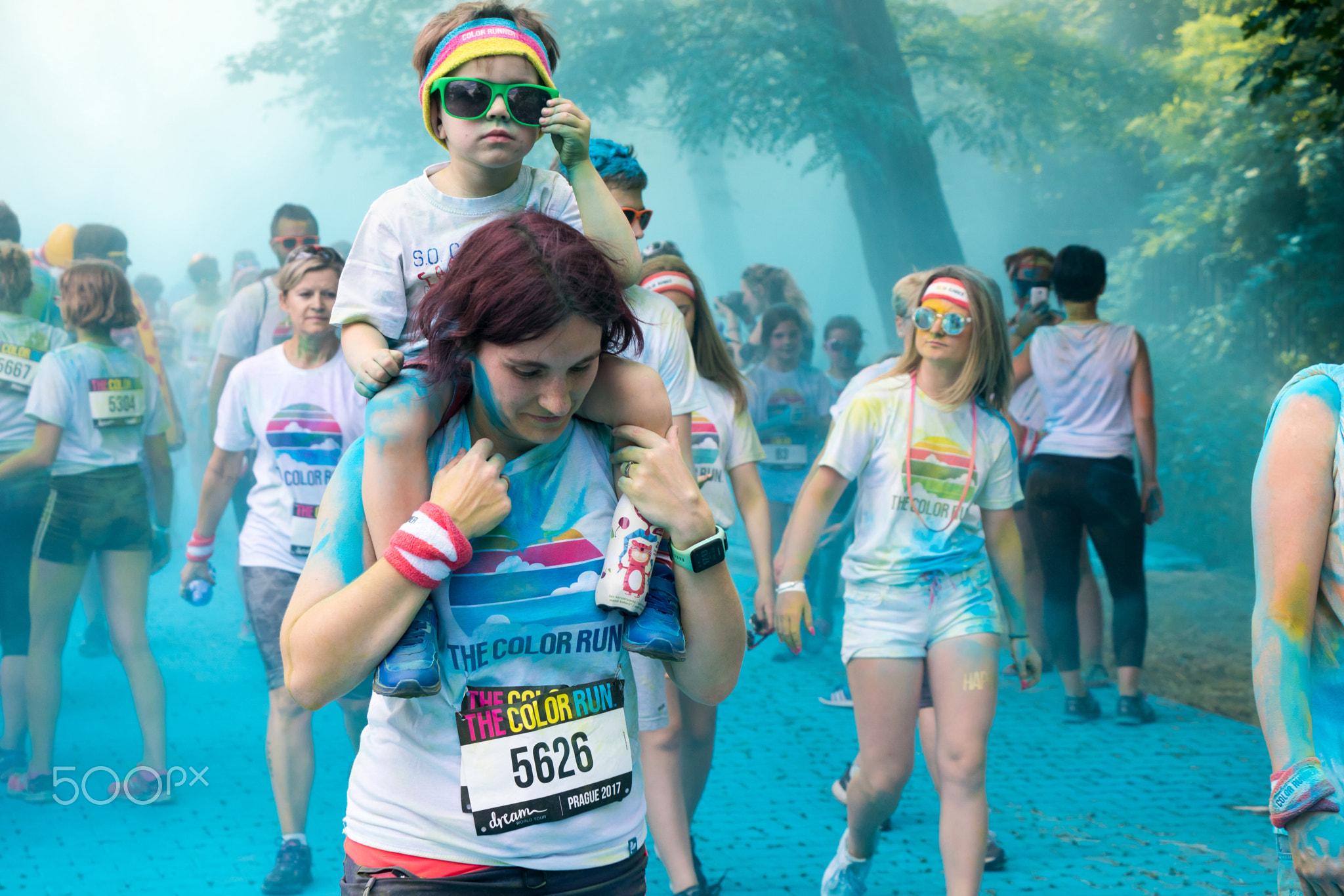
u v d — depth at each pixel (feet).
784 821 14.66
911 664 10.96
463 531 5.30
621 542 5.73
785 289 27.81
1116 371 18.98
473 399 5.67
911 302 11.80
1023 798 15.64
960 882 10.45
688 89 41.11
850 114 39.86
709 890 12.10
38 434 14.43
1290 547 6.16
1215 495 34.24
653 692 10.98
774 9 40.34
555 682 5.75
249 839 13.57
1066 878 13.01
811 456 23.93
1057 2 47.83
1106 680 21.49
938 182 41.91
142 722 14.85
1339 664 6.19
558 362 5.22
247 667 20.89
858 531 11.43
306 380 12.89
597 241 5.70
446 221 8.05
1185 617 27.14
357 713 12.99
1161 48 48.19
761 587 12.64
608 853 5.84
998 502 11.54
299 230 20.21
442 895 5.60
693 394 10.89
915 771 16.76
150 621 24.11
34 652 14.69
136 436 15.12
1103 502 18.85
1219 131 44.06
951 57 44.65
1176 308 44.68
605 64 40.63
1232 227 43.19
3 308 15.11
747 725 18.83
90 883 12.34
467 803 5.59
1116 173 52.24
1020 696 20.80
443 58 7.82
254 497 12.91
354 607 5.25
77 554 14.62
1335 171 40.19
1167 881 12.92
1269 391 38.75
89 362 14.55
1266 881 12.91
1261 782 16.33
